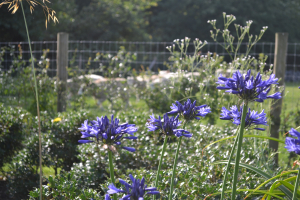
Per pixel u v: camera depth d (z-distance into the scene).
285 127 4.09
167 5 27.38
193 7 26.55
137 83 6.02
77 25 18.00
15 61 6.03
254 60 3.56
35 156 3.30
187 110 1.51
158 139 3.60
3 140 3.56
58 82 5.54
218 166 2.50
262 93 1.19
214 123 4.82
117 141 1.23
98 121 1.23
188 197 2.04
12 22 13.20
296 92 9.16
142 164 3.05
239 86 1.22
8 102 5.76
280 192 1.74
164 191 2.08
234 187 1.24
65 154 3.53
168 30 26.97
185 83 4.97
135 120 3.88
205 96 3.26
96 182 2.76
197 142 3.05
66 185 2.17
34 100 5.41
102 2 20.47
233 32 23.89
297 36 26.33
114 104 5.82
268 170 2.39
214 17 25.38
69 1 18.11
